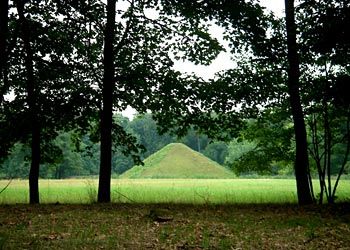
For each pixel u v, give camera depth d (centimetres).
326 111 1520
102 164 1474
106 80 1503
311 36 1245
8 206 1242
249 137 1728
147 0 1547
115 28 1552
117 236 784
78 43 1609
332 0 1180
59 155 1744
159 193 2358
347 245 740
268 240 774
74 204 1333
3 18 1150
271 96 1551
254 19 1488
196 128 1642
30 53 1494
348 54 1280
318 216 1054
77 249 682
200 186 3562
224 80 1549
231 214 1094
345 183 3972
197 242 746
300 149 1461
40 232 807
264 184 4112
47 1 1512
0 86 1600
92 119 1686
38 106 1546
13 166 7862
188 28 1602
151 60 1603
